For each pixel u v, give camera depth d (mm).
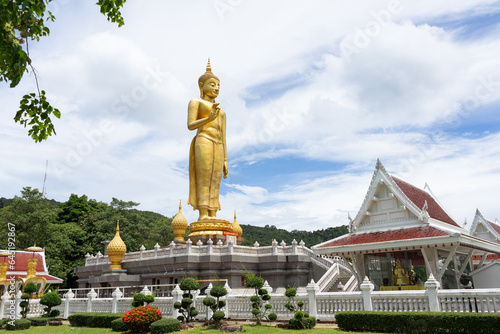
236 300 24297
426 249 23281
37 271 40844
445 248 25188
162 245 77062
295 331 18203
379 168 25828
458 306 16391
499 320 13789
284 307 22297
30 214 56719
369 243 23484
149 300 24203
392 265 24906
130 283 38906
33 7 9281
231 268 35750
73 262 60312
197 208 43781
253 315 23219
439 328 15102
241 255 36250
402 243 22312
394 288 23938
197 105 44156
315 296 21000
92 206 79312
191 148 44875
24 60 8562
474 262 39812
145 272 39562
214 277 35562
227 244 37875
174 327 20359
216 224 42062
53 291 32969
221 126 45656
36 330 24375
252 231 106688
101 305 28688
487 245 24344
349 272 34531
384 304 18531
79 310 30125
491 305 15688
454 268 26281
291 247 37875
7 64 8820
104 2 11414
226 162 45906
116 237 41719
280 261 36469
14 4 8531
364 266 25984
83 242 64812
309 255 38312
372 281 25453
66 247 58812
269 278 36969
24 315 29172
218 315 20516
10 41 8383
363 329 17203
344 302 19969
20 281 34031
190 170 44750
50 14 9922
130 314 21109
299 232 110250
